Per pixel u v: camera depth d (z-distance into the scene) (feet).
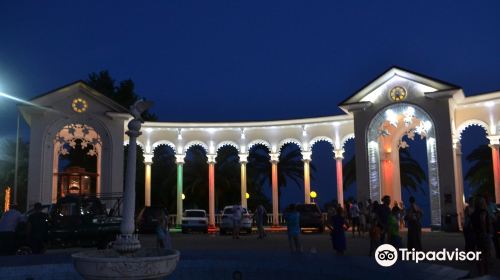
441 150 82.89
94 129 91.35
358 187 88.79
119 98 160.15
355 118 90.84
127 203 28.02
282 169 158.71
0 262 37.88
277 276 37.01
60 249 60.23
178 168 110.63
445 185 81.76
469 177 129.70
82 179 96.07
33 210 52.54
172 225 117.70
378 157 89.61
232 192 145.69
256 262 37.40
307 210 91.20
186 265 37.01
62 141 91.04
